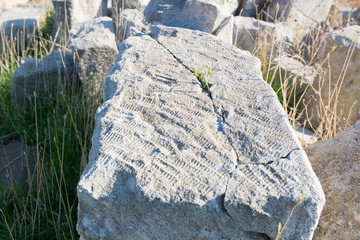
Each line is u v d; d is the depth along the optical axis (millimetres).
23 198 2443
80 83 3641
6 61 4191
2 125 3445
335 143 2189
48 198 2490
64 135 2918
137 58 2455
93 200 1528
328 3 4688
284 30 4367
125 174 1582
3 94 3852
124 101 2016
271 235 1493
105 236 1609
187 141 1733
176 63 2414
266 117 1889
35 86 3605
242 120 1871
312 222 1449
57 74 3611
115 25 4078
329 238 1911
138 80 2189
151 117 1896
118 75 2240
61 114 3369
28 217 2477
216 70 2334
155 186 1513
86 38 3508
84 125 2986
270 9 4629
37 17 5559
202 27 3562
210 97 2062
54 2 4676
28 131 3352
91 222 1605
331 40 3232
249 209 1445
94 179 1562
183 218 1496
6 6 6207
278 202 1449
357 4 6250
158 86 2143
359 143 2141
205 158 1644
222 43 2734
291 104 3527
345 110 3234
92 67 3502
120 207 1526
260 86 2162
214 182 1529
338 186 2014
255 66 2410
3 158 3123
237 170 1585
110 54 3475
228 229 1499
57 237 2320
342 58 3152
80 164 2633
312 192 1462
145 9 3994
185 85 2166
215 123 1862
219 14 3465
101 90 3279
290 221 1459
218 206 1468
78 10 4746
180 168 1593
